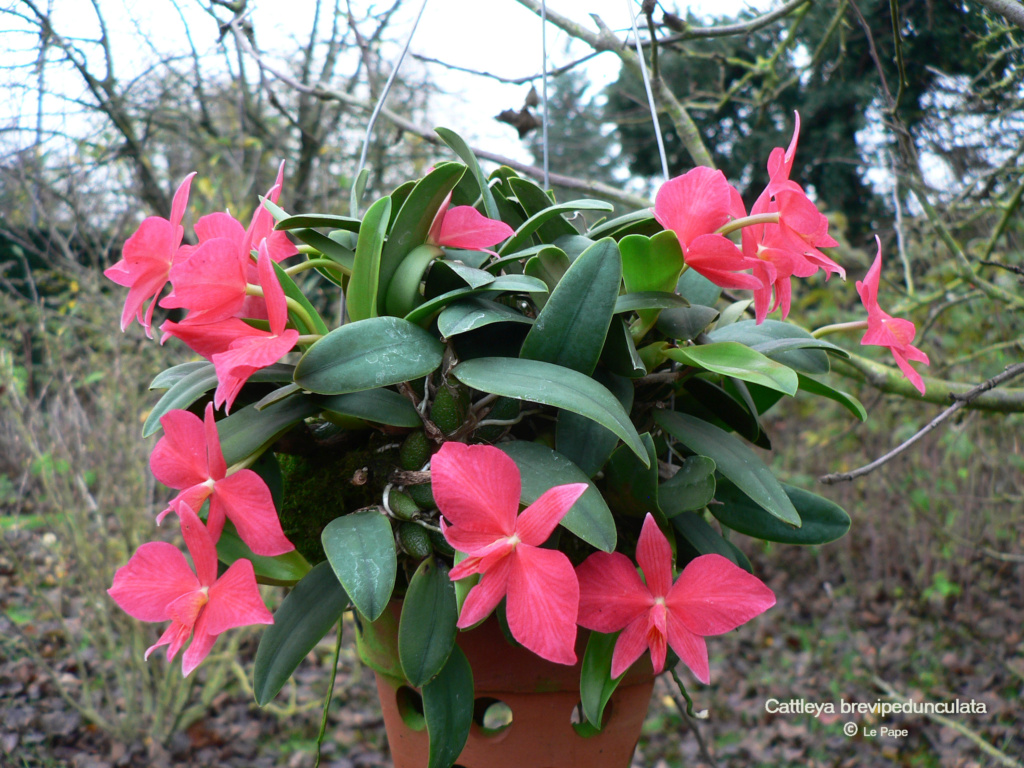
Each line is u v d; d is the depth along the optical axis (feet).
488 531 1.77
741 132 16.76
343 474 2.53
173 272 1.94
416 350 2.13
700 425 2.48
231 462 2.18
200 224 2.28
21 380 11.51
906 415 12.15
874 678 9.87
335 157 13.53
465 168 2.23
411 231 2.35
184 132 12.24
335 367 2.01
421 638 2.07
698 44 14.48
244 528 1.98
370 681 10.94
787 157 2.34
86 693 9.30
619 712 2.61
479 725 2.63
